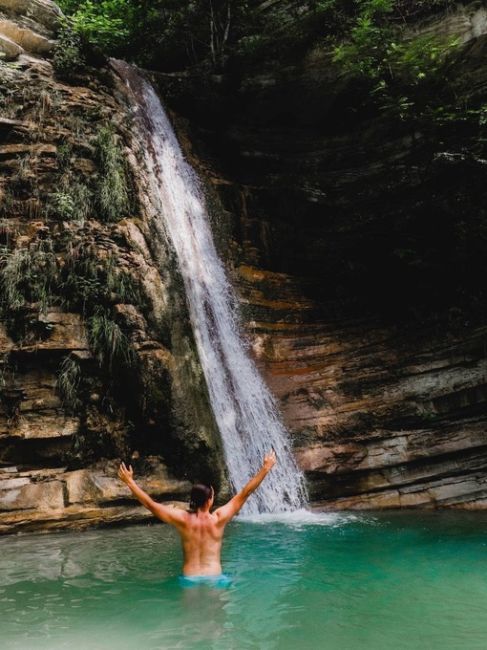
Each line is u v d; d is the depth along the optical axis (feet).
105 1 61.36
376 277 53.01
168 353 36.14
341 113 53.98
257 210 56.54
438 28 47.98
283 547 26.30
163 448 34.76
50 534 28.66
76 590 19.24
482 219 46.39
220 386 40.57
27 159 39.11
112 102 47.03
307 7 55.21
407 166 50.49
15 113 40.83
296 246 55.42
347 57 49.49
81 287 35.68
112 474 32.94
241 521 33.45
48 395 33.19
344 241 53.72
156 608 17.40
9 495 29.63
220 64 55.88
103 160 41.52
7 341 33.58
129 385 34.83
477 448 39.78
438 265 49.19
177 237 44.80
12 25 44.96
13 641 14.92
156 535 28.40
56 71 45.60
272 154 56.90
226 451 37.47
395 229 50.96
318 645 14.70
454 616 17.02
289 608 17.60
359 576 21.35
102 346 34.68
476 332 42.91
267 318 49.98
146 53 62.90
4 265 35.12
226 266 50.19
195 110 57.26
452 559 23.99
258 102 55.11
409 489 39.50
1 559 23.57
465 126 48.03
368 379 44.57
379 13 49.75
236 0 58.54
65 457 32.45
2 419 32.09
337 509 38.32
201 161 55.83
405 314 49.24
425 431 41.06
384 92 50.62
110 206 39.47
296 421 43.21
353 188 53.57
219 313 45.55
